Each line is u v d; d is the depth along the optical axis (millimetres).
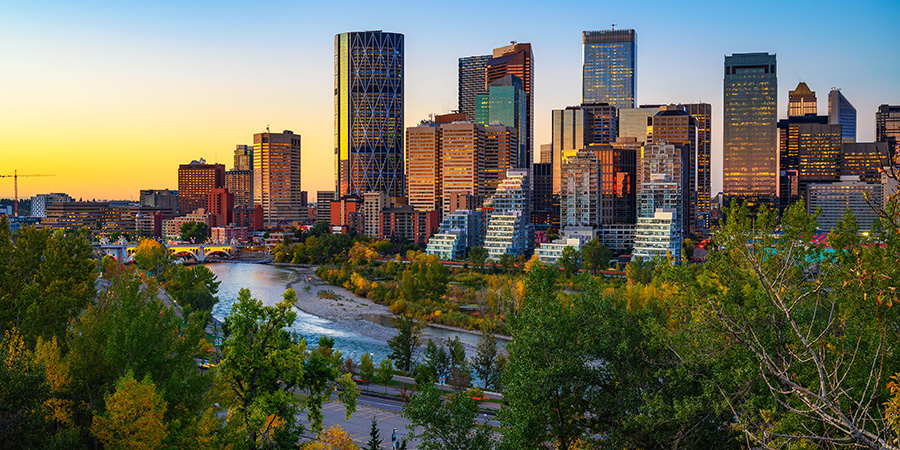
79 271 116312
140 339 80562
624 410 63375
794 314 55938
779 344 52312
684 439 58406
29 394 69750
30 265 113125
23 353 78938
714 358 58844
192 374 82125
